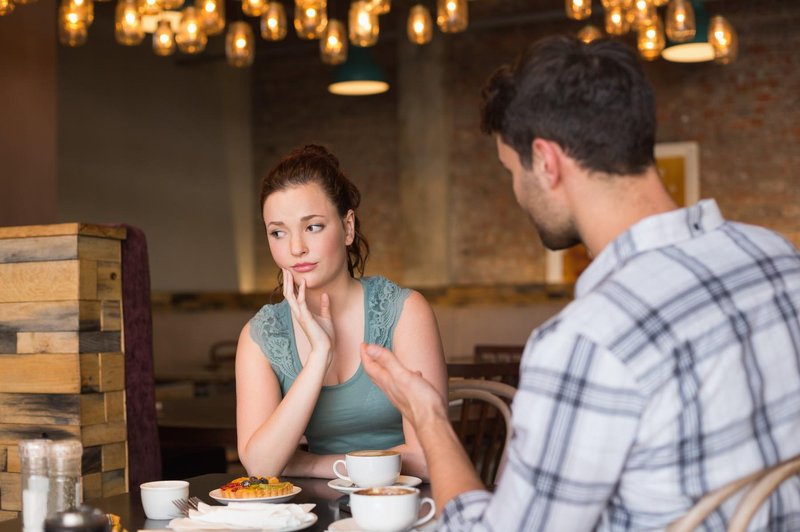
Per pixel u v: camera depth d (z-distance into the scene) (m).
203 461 3.85
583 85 1.21
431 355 2.11
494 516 1.18
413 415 1.39
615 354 1.11
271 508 1.53
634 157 1.21
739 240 1.22
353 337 2.08
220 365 7.01
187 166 8.25
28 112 4.53
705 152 7.29
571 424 1.11
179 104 8.20
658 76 7.44
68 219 7.09
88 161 7.29
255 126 8.97
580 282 1.24
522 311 7.24
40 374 2.56
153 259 7.85
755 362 1.15
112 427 2.62
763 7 7.13
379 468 1.64
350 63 6.42
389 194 8.41
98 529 1.24
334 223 2.02
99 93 7.40
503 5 7.85
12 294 2.59
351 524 1.44
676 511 1.14
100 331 2.60
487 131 1.32
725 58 4.83
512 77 1.26
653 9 4.46
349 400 2.05
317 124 8.71
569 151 1.22
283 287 1.99
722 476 1.13
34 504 1.45
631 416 1.11
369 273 8.48
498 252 7.94
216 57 8.31
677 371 1.11
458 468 1.32
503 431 2.85
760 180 7.14
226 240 8.63
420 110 7.93
